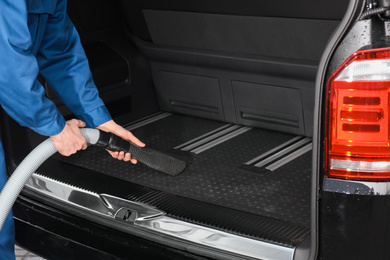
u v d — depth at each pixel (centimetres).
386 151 172
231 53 322
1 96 192
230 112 346
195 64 342
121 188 256
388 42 167
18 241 272
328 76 173
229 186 274
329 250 185
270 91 320
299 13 278
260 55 312
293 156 302
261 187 271
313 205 182
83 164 303
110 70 344
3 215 210
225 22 311
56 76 225
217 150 315
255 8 292
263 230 213
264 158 302
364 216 177
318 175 179
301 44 291
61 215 251
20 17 180
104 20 357
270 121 332
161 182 281
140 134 343
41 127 198
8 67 185
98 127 228
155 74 366
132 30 362
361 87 169
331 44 170
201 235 216
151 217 230
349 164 175
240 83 330
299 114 316
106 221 236
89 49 350
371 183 174
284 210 249
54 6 207
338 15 265
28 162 206
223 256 206
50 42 220
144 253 225
